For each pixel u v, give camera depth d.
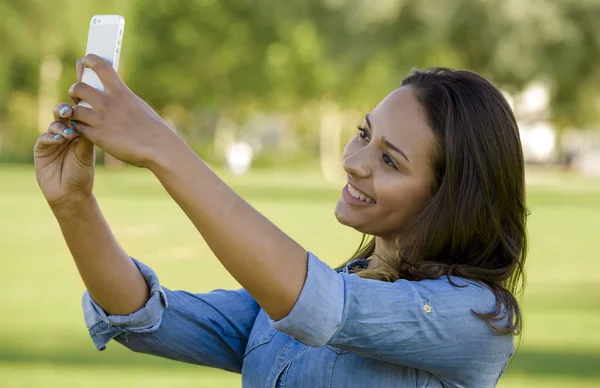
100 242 2.33
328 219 24.75
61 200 2.21
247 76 58.44
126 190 35.50
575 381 8.34
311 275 1.94
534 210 31.48
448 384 2.33
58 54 47.78
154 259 16.11
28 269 15.63
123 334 2.54
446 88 2.41
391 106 2.45
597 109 50.50
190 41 56.44
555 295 13.47
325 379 2.36
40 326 10.82
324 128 63.41
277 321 1.96
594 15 37.56
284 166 69.38
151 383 8.20
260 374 2.49
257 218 1.91
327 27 38.28
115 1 45.78
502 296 2.34
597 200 37.59
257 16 56.06
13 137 61.69
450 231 2.39
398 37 37.41
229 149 57.47
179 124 67.19
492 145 2.40
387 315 2.09
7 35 43.75
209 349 2.63
